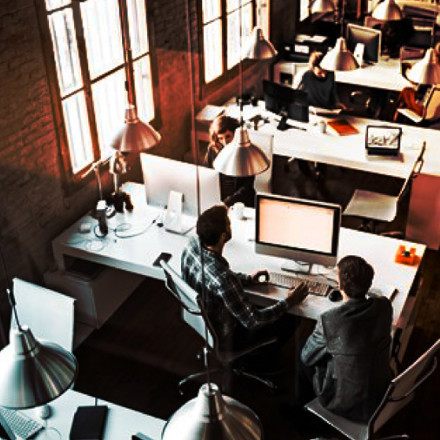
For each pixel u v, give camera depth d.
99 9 4.68
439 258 5.10
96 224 4.54
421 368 2.95
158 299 4.83
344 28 8.26
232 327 3.67
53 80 4.19
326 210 3.57
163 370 4.22
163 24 5.38
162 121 5.68
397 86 6.55
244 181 4.95
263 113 6.04
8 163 4.01
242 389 4.01
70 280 4.43
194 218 4.48
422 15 8.26
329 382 3.18
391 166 5.04
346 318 3.04
